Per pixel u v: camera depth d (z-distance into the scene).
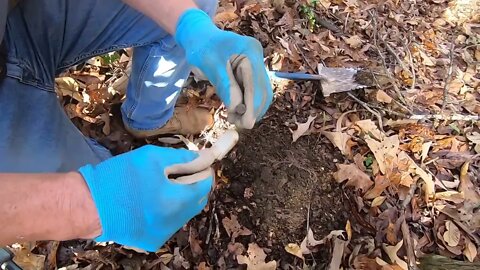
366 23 0.96
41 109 0.50
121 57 0.77
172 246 0.66
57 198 0.32
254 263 0.66
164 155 0.36
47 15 0.50
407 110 0.82
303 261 0.67
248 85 0.47
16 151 0.47
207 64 0.46
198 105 0.74
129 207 0.33
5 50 0.49
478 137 0.81
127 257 0.64
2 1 0.41
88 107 0.73
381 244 0.69
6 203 0.31
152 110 0.66
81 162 0.51
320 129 0.77
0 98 0.48
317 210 0.71
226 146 0.40
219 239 0.67
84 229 0.33
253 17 0.89
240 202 0.69
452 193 0.75
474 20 1.01
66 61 0.56
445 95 0.84
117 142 0.71
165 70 0.60
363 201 0.72
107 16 0.53
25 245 0.61
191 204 0.36
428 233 0.72
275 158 0.73
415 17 1.00
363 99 0.83
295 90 0.81
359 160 0.75
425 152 0.79
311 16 0.91
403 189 0.74
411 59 0.91
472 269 0.66
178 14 0.47
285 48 0.86
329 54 0.88
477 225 0.73
